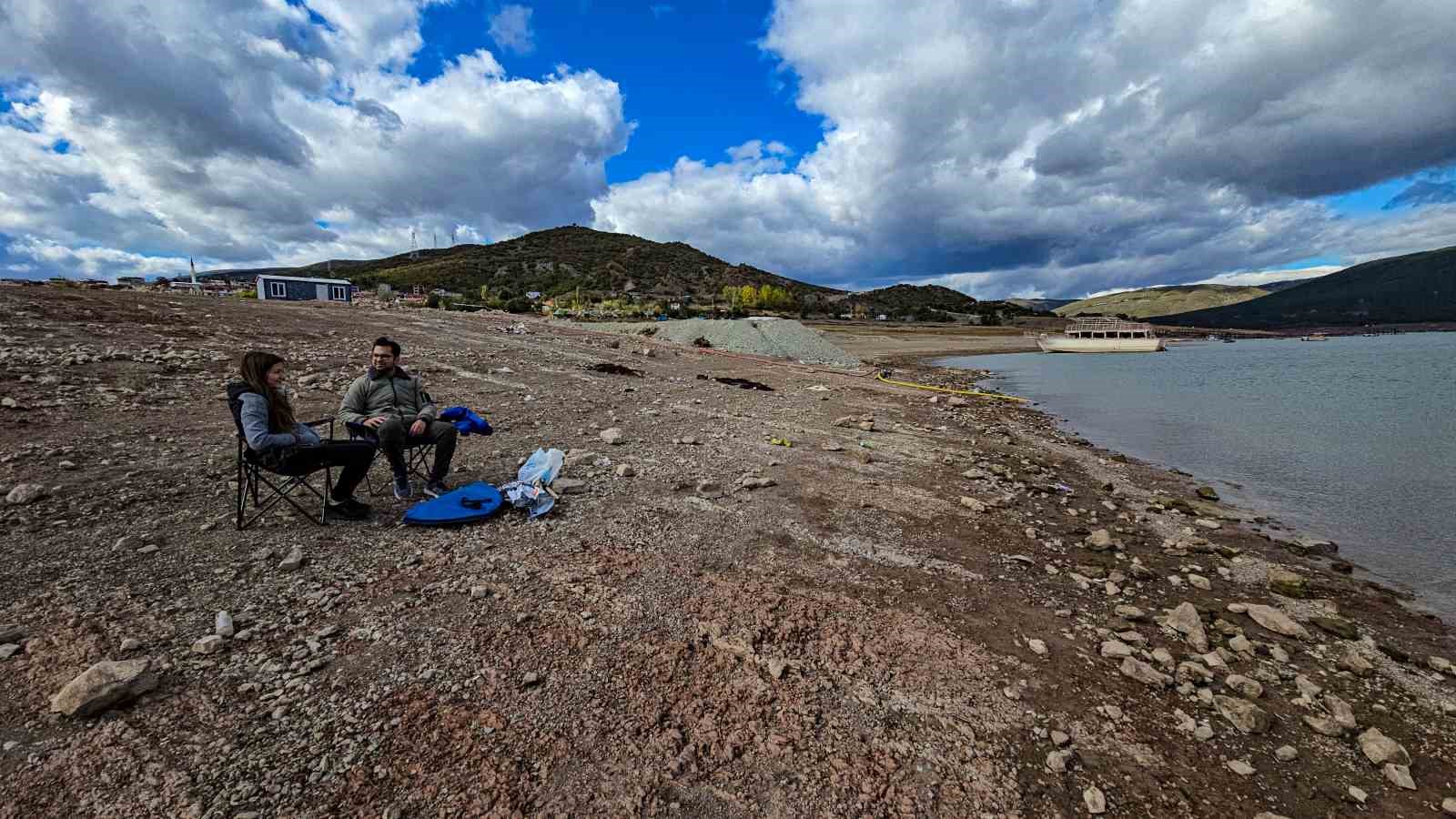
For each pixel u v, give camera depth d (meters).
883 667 3.35
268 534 4.60
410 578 4.07
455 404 10.14
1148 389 23.97
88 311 13.23
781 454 8.56
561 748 2.57
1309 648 3.97
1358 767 2.79
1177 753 2.81
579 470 6.89
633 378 16.27
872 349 53.94
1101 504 7.32
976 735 2.84
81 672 2.82
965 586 4.57
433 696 2.85
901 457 9.10
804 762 2.59
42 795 2.14
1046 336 74.50
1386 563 5.67
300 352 12.92
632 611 3.78
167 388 8.73
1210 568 5.35
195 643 3.12
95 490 5.09
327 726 2.61
